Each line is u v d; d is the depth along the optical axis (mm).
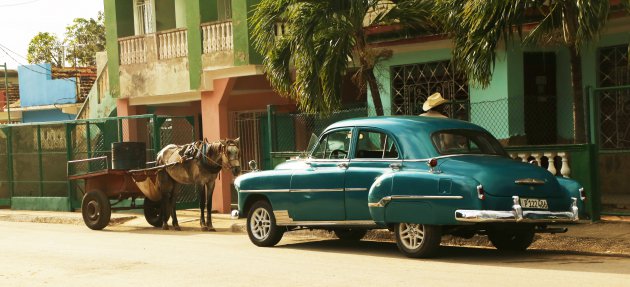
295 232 16594
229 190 21703
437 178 11242
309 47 15766
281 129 19312
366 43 16891
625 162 16438
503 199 11039
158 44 23266
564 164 14672
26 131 24578
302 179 13281
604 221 14539
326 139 13305
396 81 19062
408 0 16359
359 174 12461
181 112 25828
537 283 9500
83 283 10539
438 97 14320
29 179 24609
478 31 13344
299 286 9789
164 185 18078
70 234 17344
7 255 13594
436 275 10281
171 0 24922
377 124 12586
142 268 11695
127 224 19969
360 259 12141
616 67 16453
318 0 15984
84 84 37625
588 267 10891
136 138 24578
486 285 9438
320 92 15938
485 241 13883
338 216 12766
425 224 11492
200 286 10039
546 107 17641
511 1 12797
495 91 17406
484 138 12375
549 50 17547
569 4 12859
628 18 15805
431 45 18188
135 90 23891
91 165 23016
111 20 24453
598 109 14594
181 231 17984
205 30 21938
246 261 12156
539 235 13688
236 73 21234
